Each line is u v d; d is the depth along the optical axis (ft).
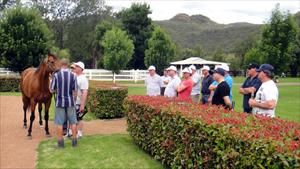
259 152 12.34
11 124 36.50
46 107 30.48
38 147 26.76
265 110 20.52
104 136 30.89
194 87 36.42
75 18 207.21
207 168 16.37
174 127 20.06
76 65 28.78
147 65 129.70
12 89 76.69
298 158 10.71
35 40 89.04
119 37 113.09
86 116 42.57
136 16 161.99
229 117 17.80
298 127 15.72
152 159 23.73
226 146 14.64
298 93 84.89
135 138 27.27
